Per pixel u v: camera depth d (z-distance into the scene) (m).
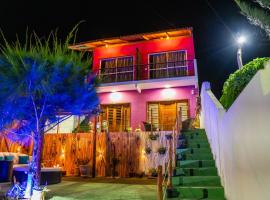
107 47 17.69
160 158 12.74
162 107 15.89
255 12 4.08
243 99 3.90
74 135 14.34
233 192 5.05
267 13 4.02
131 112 16.17
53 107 7.54
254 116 3.35
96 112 8.60
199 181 7.03
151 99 16.08
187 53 16.03
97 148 13.80
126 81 16.00
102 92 17.00
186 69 15.74
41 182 10.02
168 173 6.91
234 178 4.90
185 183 7.07
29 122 7.38
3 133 7.80
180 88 15.83
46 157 14.27
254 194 3.52
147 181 11.34
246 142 3.84
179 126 12.12
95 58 17.72
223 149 6.18
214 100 8.07
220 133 6.57
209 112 9.21
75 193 8.16
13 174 10.89
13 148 14.53
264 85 2.93
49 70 7.07
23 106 7.04
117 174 13.11
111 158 13.44
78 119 15.93
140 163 12.98
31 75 6.69
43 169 10.42
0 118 7.10
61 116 8.29
